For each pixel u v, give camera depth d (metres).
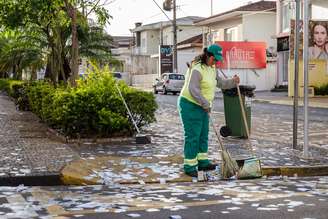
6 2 16.44
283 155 10.56
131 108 12.91
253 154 9.90
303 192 7.54
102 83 13.25
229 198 7.14
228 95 11.96
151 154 10.65
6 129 14.98
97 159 9.89
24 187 8.09
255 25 45.66
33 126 15.86
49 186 8.27
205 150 9.00
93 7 16.84
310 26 31.52
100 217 6.22
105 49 24.39
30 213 6.42
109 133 12.57
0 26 17.58
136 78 63.41
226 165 8.66
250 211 6.41
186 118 8.69
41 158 9.92
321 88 33.06
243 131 12.11
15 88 26.89
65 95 12.55
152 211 6.48
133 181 8.40
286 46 38.59
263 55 42.62
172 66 52.47
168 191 7.69
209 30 51.97
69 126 12.31
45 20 17.52
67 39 19.97
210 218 6.13
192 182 8.47
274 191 7.60
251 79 42.66
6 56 28.81
